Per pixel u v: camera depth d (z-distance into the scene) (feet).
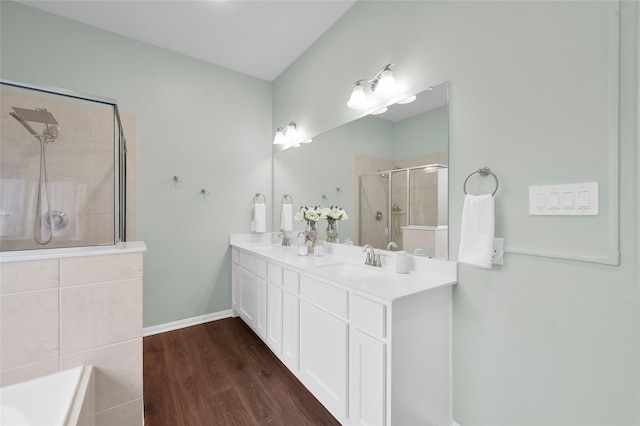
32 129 5.65
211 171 9.13
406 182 5.47
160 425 4.66
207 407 5.09
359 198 6.56
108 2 6.52
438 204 4.89
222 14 6.98
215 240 9.23
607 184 3.08
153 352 7.06
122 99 7.68
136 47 7.91
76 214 5.74
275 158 10.23
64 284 3.64
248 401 5.26
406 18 5.44
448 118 4.72
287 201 9.41
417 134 5.24
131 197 7.78
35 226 5.67
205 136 9.02
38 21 6.66
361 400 4.16
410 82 5.39
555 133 3.49
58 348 3.61
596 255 3.17
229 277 9.55
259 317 7.47
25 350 3.41
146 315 8.08
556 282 3.51
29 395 3.27
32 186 5.68
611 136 3.03
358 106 6.07
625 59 2.96
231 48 8.42
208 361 6.64
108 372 3.95
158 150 8.20
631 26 2.92
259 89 10.19
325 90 7.70
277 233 9.89
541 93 3.62
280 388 5.64
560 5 3.45
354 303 4.32
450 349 4.63
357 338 4.24
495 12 4.09
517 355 3.87
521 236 3.82
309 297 5.41
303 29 7.61
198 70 8.93
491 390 4.16
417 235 5.27
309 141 8.34
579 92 3.29
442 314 4.49
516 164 3.87
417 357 4.09
